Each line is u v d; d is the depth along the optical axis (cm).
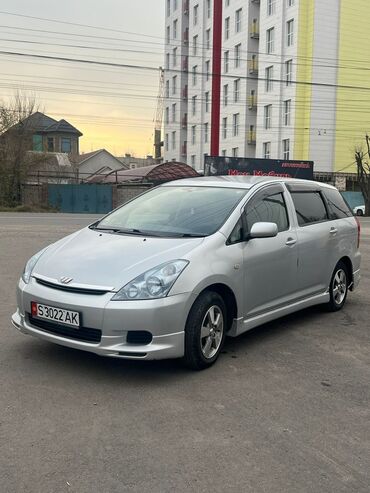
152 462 305
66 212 3562
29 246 1161
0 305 632
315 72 4456
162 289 409
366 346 526
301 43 4459
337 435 344
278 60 4672
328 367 465
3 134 3531
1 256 1007
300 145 4597
